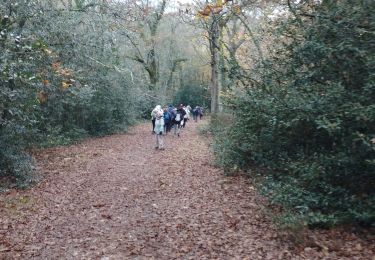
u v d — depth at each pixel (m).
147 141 22.47
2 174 11.64
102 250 6.69
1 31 10.21
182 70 58.00
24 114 12.52
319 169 7.16
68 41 16.30
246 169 11.46
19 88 11.94
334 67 7.93
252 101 9.99
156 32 39.75
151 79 39.69
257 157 10.58
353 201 6.77
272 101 8.98
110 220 8.25
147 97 35.25
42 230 7.73
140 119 39.03
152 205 9.25
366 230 6.64
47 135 19.75
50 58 14.30
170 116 25.59
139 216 8.46
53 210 9.02
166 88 51.91
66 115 22.41
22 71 11.17
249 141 10.81
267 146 10.16
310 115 7.45
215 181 11.13
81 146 20.16
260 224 7.39
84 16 18.22
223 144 12.24
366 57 7.02
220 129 14.66
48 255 6.57
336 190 7.03
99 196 10.19
